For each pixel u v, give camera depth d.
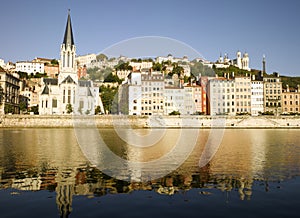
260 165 28.05
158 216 14.57
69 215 14.71
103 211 15.27
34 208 15.73
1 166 27.53
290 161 30.56
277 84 154.50
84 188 19.72
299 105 156.38
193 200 17.08
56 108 155.88
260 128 123.12
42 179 22.25
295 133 87.81
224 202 16.69
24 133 80.00
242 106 144.25
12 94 158.50
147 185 20.47
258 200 17.05
